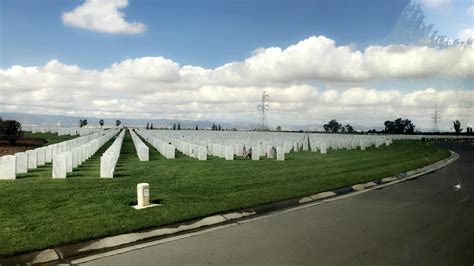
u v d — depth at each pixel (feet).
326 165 59.11
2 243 19.42
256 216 27.04
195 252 19.01
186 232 22.70
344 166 57.98
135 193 32.94
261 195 33.40
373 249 19.51
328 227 23.95
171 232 22.57
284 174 47.29
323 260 17.87
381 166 59.36
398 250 19.38
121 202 29.19
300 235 22.09
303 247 19.81
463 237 21.74
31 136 132.77
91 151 70.38
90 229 21.98
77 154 53.83
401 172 53.83
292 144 99.14
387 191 38.34
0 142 92.63
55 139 122.42
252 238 21.45
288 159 69.41
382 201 32.89
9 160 39.73
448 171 56.03
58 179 40.50
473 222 25.35
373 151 96.89
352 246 19.99
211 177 43.75
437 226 24.23
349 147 109.60
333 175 47.26
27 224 22.71
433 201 32.94
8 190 33.35
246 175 45.83
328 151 94.89
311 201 32.81
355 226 24.20
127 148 93.25
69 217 24.45
